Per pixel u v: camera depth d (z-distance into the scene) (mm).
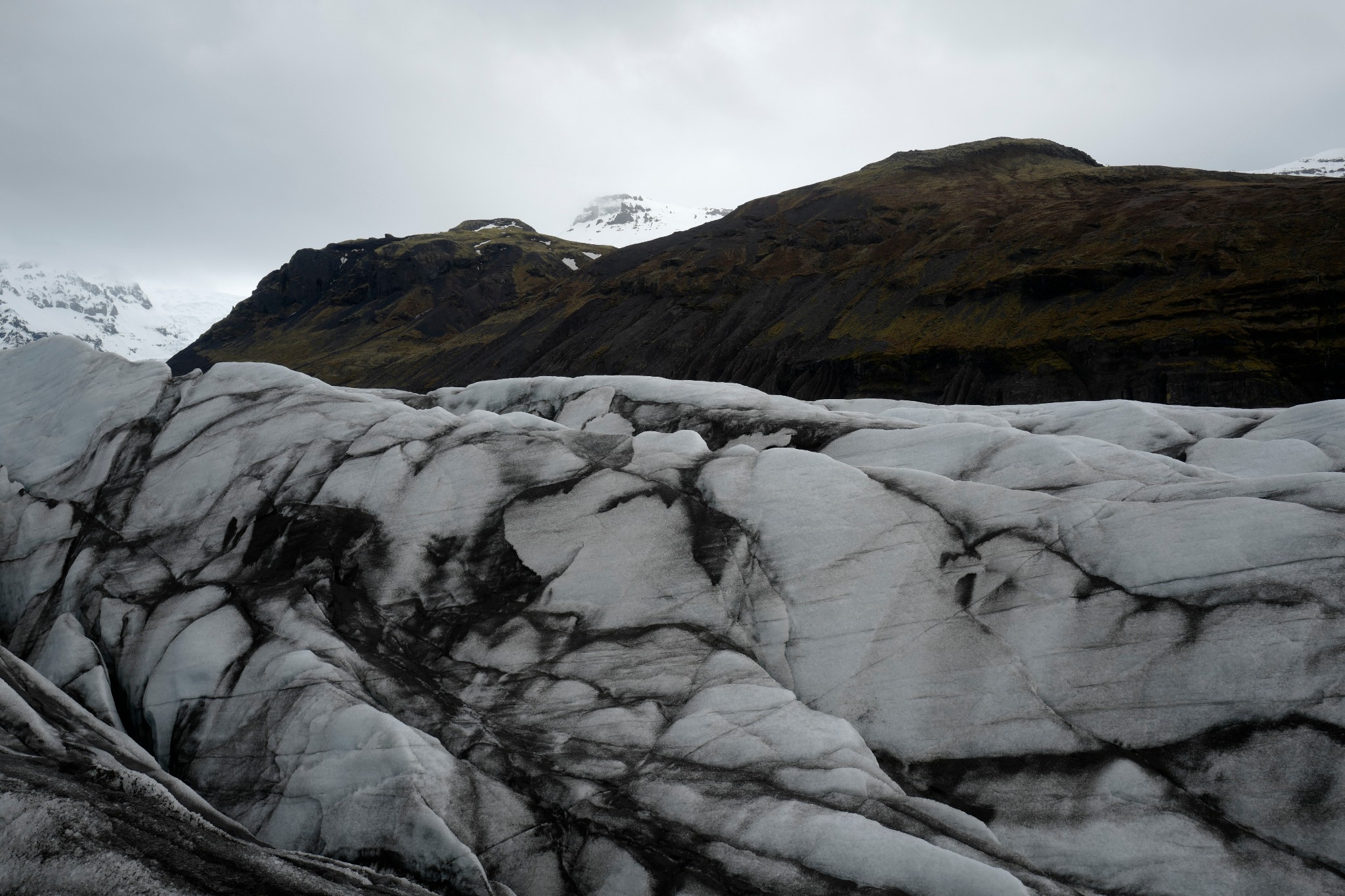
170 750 12953
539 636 13898
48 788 9438
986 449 17172
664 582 14250
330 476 17281
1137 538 12578
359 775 11047
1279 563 11484
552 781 11039
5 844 8469
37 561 17234
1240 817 9867
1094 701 11289
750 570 14031
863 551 13805
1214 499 12750
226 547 16484
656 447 17172
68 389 21469
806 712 11703
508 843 10367
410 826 10344
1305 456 18359
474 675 13414
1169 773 10430
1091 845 10023
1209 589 11633
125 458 19094
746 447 16656
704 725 11680
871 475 15320
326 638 13586
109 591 15867
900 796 10281
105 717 13367
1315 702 10297
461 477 16766
